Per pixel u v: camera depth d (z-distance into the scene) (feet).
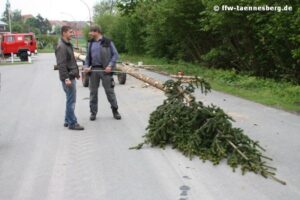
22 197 18.54
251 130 29.01
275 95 43.80
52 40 291.58
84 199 18.12
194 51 89.25
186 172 21.01
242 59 64.95
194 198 17.92
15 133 30.45
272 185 19.12
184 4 79.51
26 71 91.71
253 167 20.70
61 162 23.21
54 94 50.96
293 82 53.36
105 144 26.61
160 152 24.39
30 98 48.29
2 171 22.02
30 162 23.40
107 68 33.22
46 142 27.61
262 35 55.21
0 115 37.96
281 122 31.37
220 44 80.94
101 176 20.83
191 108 24.64
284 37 49.88
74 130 30.73
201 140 23.26
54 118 35.50
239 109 36.76
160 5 84.89
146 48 117.19
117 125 32.01
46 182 20.24
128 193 18.63
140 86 55.52
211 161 22.26
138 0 116.67
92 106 34.01
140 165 22.27
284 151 24.02
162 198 18.02
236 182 19.57
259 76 62.59
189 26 82.69
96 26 33.50
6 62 129.80
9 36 135.33
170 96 26.18
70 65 30.50
